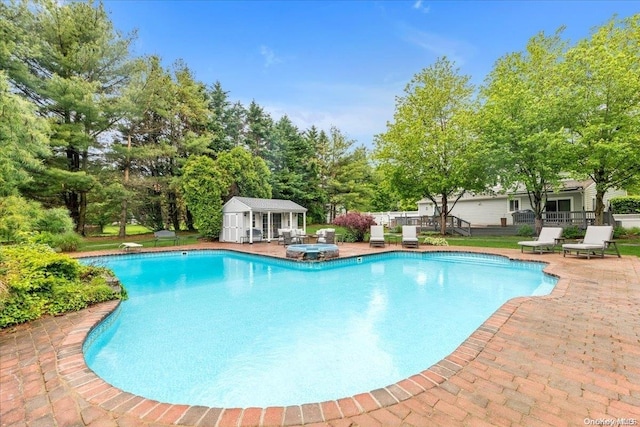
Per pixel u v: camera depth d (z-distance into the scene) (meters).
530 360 3.14
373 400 2.51
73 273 5.93
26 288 4.74
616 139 11.69
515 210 22.70
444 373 2.90
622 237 14.72
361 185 33.56
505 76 16.95
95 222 23.45
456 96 19.23
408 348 4.42
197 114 24.34
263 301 6.91
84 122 16.44
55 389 2.77
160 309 6.35
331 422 2.27
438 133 18.56
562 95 13.08
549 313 4.59
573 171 13.16
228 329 5.24
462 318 5.67
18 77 13.42
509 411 2.33
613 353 3.28
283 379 3.62
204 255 14.48
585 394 2.54
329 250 11.52
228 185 20.72
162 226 24.78
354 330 5.14
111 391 2.73
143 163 21.72
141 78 17.62
